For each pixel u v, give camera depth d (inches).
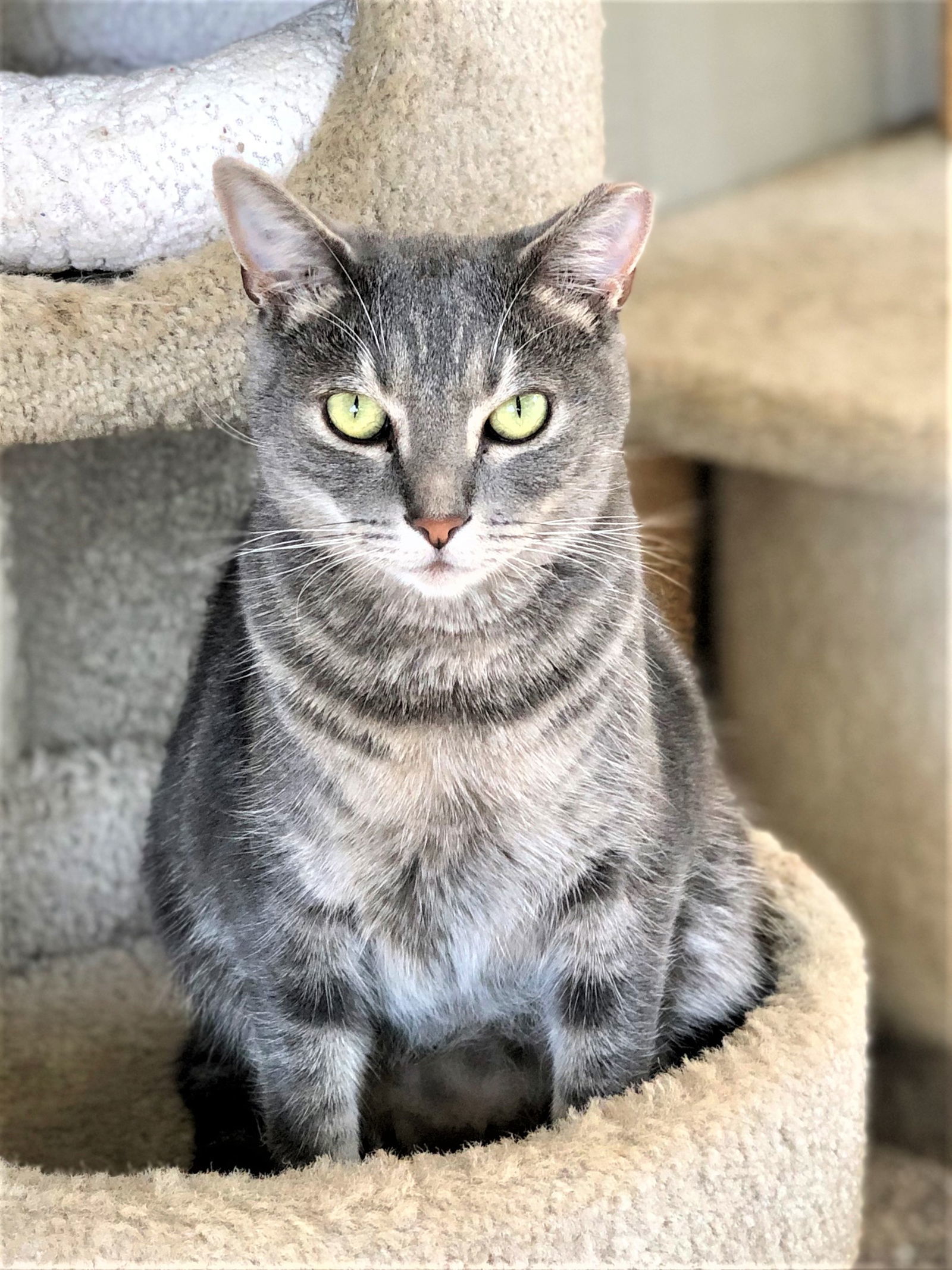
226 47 49.4
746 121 109.5
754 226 104.4
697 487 95.0
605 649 42.4
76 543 64.0
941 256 99.3
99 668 65.6
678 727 48.4
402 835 42.3
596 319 42.5
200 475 62.8
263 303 41.6
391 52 44.9
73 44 59.2
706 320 93.3
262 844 43.1
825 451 84.7
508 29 46.5
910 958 90.5
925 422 81.6
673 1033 49.5
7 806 63.2
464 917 44.1
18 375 42.5
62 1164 52.6
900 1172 85.6
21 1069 57.6
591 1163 40.3
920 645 86.1
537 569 41.6
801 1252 44.6
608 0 94.7
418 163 46.5
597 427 42.3
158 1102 56.1
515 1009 47.1
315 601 41.9
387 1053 47.8
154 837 53.5
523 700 41.6
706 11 103.0
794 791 95.3
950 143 116.7
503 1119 48.9
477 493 40.1
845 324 92.7
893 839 90.2
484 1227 38.7
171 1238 38.1
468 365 39.9
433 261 40.9
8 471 63.5
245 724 44.2
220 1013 50.6
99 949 65.0
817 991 47.3
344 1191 39.5
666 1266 40.9
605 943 44.3
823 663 91.7
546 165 49.3
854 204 106.9
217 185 39.7
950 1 113.8
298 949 43.8
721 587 97.2
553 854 43.0
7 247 43.8
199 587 64.6
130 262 45.2
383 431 40.3
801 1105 43.4
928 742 87.1
